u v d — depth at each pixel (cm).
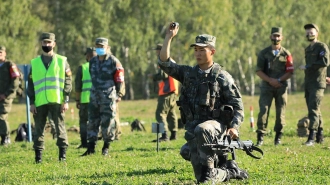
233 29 10775
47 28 10850
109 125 2498
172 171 1922
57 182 1809
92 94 2509
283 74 2730
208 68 1598
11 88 3222
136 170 1973
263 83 2748
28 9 10312
